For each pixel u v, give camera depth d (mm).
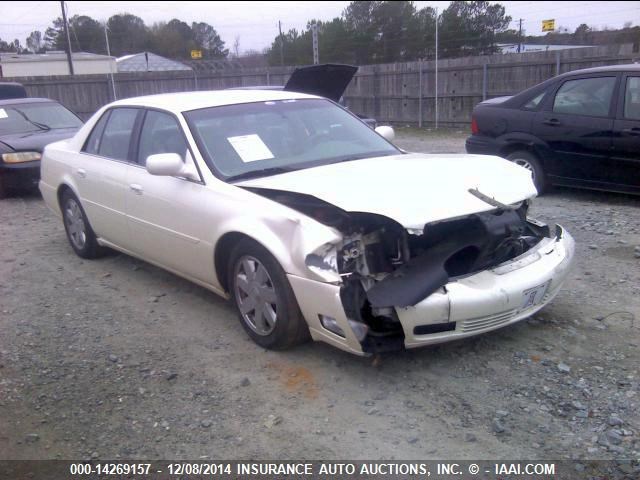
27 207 9180
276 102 5238
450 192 3809
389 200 3643
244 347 4289
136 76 24234
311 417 3453
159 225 4855
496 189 3975
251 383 3820
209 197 4352
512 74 17781
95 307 5098
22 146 9547
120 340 4473
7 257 6574
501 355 4016
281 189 3932
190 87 25094
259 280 4102
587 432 3221
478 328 3699
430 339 3607
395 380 3783
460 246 3713
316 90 9250
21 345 4426
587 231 6633
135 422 3465
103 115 5914
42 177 6707
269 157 4633
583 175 7789
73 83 23781
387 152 5066
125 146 5414
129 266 6109
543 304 4094
